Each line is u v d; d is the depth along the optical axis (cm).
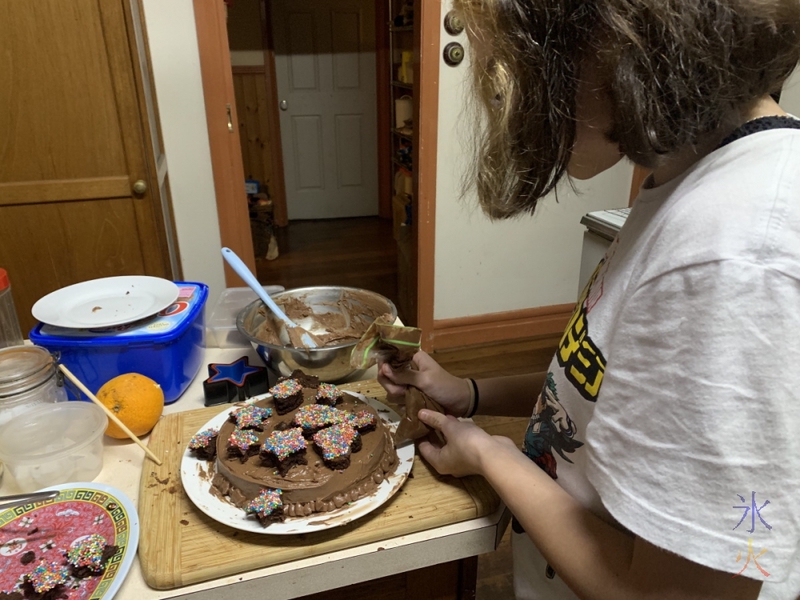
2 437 72
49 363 80
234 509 63
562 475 63
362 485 65
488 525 65
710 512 38
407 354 77
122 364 87
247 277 104
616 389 43
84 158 186
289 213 461
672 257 40
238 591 58
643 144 41
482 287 266
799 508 38
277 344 99
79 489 68
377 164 458
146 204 195
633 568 45
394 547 62
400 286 321
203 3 210
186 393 94
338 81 430
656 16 37
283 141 439
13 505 66
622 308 46
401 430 74
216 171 232
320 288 117
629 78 39
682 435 39
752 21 37
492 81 47
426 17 214
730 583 40
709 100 39
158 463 73
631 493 41
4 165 182
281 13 405
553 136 46
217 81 221
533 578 73
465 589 72
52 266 196
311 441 70
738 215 38
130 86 181
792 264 36
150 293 99
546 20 41
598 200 263
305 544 60
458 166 237
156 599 56
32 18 169
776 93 45
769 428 37
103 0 171
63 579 56
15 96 175
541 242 265
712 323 37
